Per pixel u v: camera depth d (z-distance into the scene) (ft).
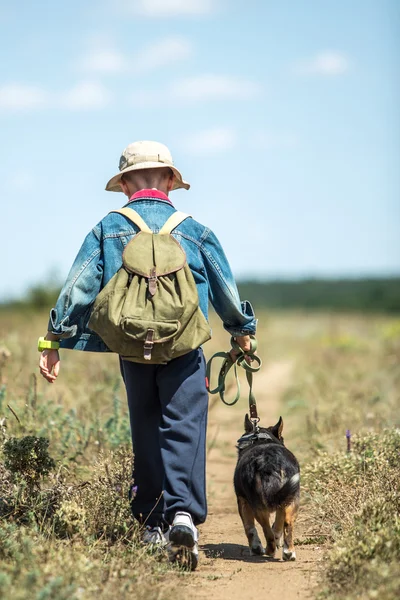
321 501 45.01
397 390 93.66
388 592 28.68
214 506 52.60
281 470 38.60
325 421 71.92
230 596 32.81
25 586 28.55
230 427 83.15
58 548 33.83
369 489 43.06
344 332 231.71
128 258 36.06
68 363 86.89
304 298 603.26
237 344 41.29
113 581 31.30
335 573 32.27
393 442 51.65
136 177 39.40
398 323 205.16
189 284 35.94
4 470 42.45
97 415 58.29
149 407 38.40
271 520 52.03
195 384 37.24
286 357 175.22
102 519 39.04
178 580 34.27
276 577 35.70
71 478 46.80
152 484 38.93
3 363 68.33
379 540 32.83
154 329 34.71
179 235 37.68
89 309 37.60
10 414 54.34
